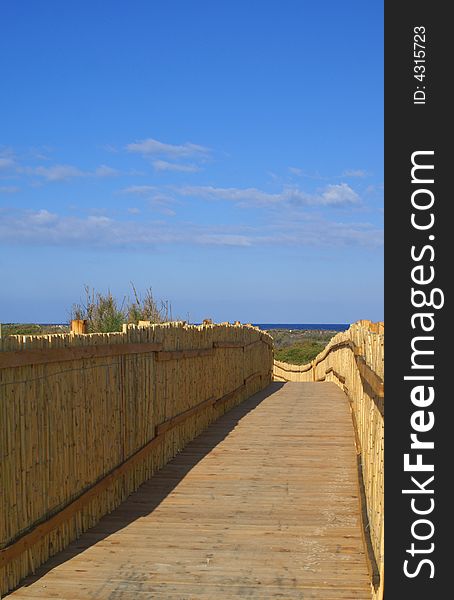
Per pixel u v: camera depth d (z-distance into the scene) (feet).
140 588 15.47
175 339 29.22
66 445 17.87
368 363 22.82
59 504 17.46
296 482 24.71
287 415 40.22
